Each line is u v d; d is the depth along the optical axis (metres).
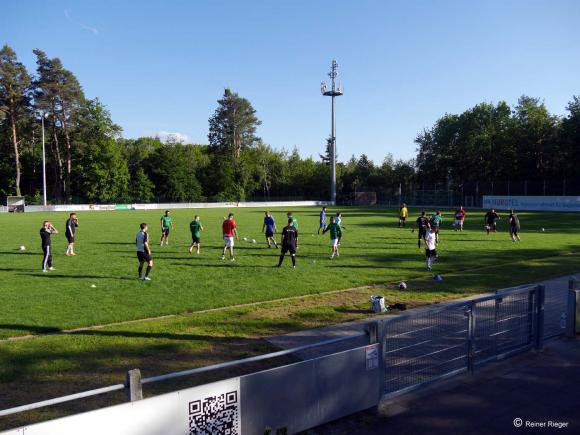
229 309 11.02
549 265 17.17
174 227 34.69
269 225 22.45
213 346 8.42
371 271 16.11
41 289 13.11
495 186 70.31
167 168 86.25
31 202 70.44
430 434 5.19
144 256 14.41
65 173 79.19
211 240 25.73
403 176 94.06
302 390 5.20
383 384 5.90
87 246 23.20
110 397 6.31
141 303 11.46
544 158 72.06
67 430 3.79
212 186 92.88
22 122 71.88
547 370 6.96
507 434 5.16
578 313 8.52
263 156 100.69
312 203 87.75
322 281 14.33
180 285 13.70
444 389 6.31
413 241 25.23
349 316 10.46
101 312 10.57
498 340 7.45
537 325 7.81
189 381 6.86
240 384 4.74
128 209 70.25
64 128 75.44
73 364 7.46
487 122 83.62
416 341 6.91
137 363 7.57
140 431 4.15
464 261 18.28
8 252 20.91
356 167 99.25
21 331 9.18
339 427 5.39
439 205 77.56
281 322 9.95
